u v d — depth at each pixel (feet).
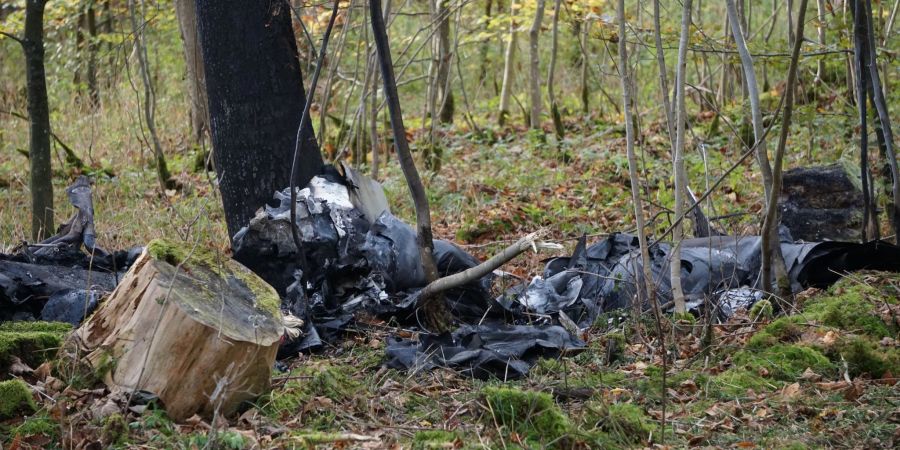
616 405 13.06
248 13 19.11
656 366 15.20
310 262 17.81
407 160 16.34
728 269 19.10
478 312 17.87
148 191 32.14
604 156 33.22
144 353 12.35
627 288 18.26
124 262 19.15
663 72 17.58
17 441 11.40
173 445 11.35
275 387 13.60
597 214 27.73
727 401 13.75
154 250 13.09
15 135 40.16
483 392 12.90
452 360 15.11
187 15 34.81
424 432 12.06
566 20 35.63
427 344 15.84
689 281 18.86
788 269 18.80
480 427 12.28
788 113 15.21
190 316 12.06
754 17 46.32
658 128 37.27
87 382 12.65
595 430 12.19
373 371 15.34
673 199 26.76
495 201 28.91
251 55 19.21
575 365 15.46
